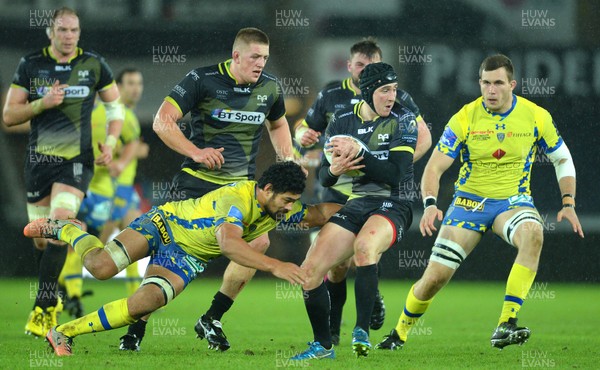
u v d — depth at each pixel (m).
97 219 40.03
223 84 26.22
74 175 31.92
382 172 23.50
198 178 26.33
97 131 39.81
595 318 39.59
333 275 27.56
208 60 54.38
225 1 53.94
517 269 24.98
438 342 29.20
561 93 54.12
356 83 30.50
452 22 54.16
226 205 21.94
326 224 24.05
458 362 23.12
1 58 54.19
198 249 22.66
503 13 54.16
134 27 54.22
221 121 26.34
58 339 23.08
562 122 54.12
